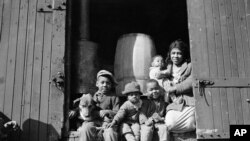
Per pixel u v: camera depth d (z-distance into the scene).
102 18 7.54
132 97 5.49
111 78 5.79
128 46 6.15
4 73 5.55
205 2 5.90
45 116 5.41
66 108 5.50
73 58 6.09
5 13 5.77
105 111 5.53
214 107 5.48
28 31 5.71
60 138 5.33
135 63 6.05
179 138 5.46
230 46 5.74
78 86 5.95
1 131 5.17
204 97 5.52
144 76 6.01
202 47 5.72
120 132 5.38
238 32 5.80
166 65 6.09
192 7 5.88
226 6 5.90
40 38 5.69
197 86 5.56
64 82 5.53
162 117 5.60
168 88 5.74
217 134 5.37
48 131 5.35
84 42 6.21
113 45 7.46
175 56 5.92
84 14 6.38
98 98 5.70
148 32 7.51
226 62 5.68
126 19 7.56
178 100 5.61
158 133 5.38
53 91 5.49
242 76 5.63
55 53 5.63
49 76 5.55
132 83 5.59
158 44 7.41
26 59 5.61
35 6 5.81
